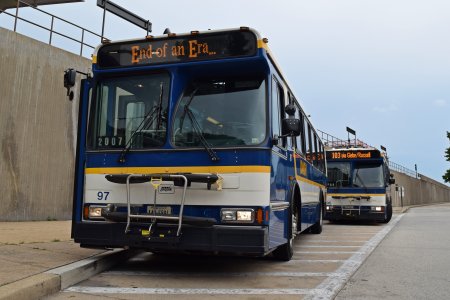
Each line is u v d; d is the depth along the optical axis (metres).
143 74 6.67
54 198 13.57
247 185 5.91
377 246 10.60
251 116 6.27
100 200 6.46
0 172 12.09
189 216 5.94
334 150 19.48
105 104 6.74
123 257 7.58
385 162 19.42
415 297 5.51
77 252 7.22
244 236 5.79
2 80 12.28
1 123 12.20
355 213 18.73
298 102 9.84
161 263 7.59
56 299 5.06
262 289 5.77
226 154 6.03
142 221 6.11
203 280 6.28
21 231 9.80
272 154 6.30
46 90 13.51
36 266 5.90
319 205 13.36
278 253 7.93
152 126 6.40
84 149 6.92
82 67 14.82
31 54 13.12
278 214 6.73
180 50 6.55
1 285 4.83
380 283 6.30
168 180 6.03
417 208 42.94
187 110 6.40
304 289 5.80
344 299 5.36
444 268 7.53
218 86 6.50
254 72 6.48
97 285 5.83
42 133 13.30
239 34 6.41
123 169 6.38
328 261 8.13
